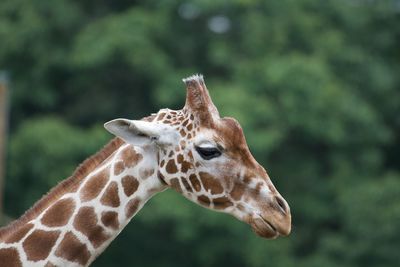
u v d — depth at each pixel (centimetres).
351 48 4916
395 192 4475
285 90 4434
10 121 4869
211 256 4375
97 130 4366
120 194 1398
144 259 4666
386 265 4438
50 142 4294
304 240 4762
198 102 1391
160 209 4131
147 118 1438
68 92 4906
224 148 1376
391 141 5141
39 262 1367
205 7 4528
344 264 4494
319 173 4844
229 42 4825
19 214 4522
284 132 4450
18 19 4688
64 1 4766
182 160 1387
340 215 4697
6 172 4372
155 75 4528
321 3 5016
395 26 5203
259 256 4341
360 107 4697
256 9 4797
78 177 1417
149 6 4775
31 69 4722
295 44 4825
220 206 1387
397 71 5212
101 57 4447
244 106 4244
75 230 1382
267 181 1384
